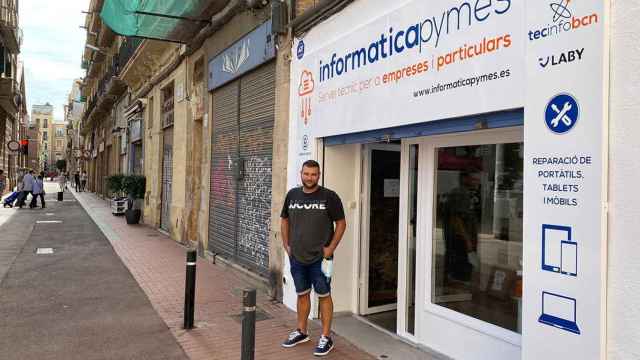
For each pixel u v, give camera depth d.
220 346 4.95
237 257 8.30
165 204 14.13
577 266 2.85
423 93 4.23
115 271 8.56
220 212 9.18
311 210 4.80
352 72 5.25
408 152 5.14
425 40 4.21
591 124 2.80
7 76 22.17
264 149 7.37
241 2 7.78
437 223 4.80
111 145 28.61
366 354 4.71
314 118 5.96
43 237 12.96
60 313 6.04
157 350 4.84
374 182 6.04
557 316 2.96
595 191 2.77
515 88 3.34
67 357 4.64
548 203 3.03
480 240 4.39
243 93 8.20
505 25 3.42
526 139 3.19
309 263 4.81
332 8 5.62
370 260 6.02
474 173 4.45
